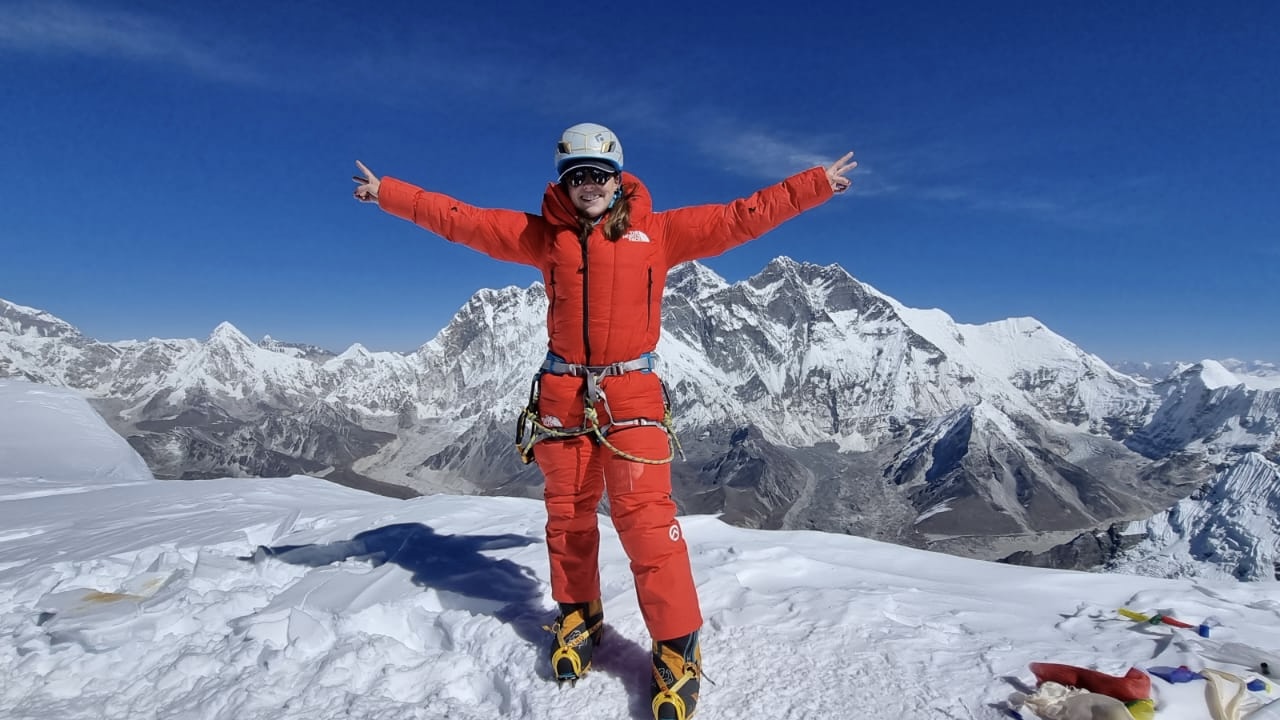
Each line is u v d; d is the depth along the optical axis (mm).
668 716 2736
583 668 3162
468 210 3338
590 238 3014
